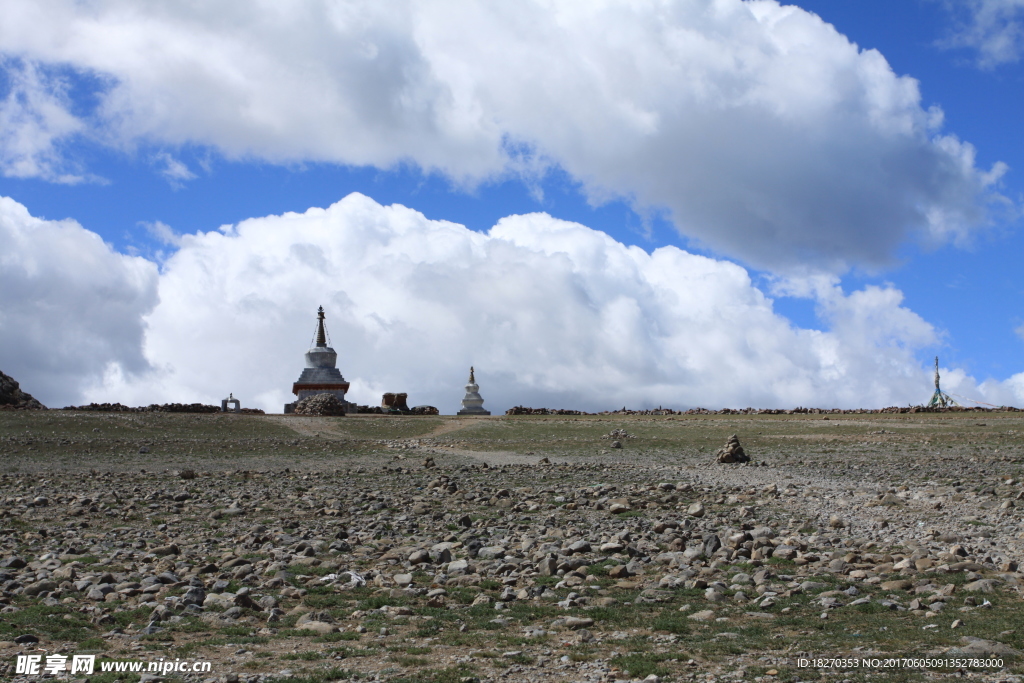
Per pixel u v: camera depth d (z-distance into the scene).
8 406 83.75
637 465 54.53
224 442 67.88
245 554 25.84
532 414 104.62
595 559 24.92
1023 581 20.73
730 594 20.88
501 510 34.75
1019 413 88.06
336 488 42.91
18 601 19.94
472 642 17.23
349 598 21.00
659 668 15.22
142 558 24.88
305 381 115.88
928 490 36.62
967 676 14.49
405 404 110.38
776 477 44.97
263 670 15.37
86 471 51.38
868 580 21.66
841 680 14.47
